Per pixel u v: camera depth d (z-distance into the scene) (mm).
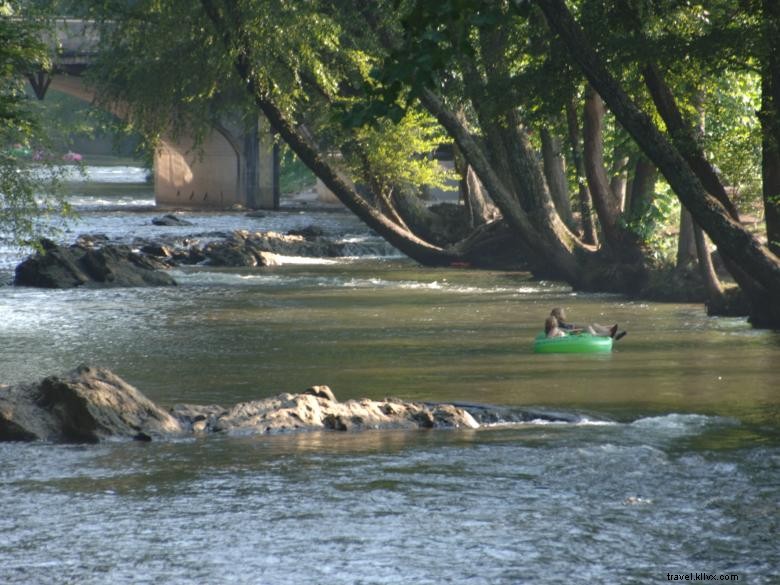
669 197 135375
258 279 147375
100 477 47781
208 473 48406
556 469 48844
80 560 37656
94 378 57625
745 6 84625
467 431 57562
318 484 46594
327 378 73875
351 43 153500
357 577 36094
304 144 151125
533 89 98812
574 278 134500
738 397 66812
